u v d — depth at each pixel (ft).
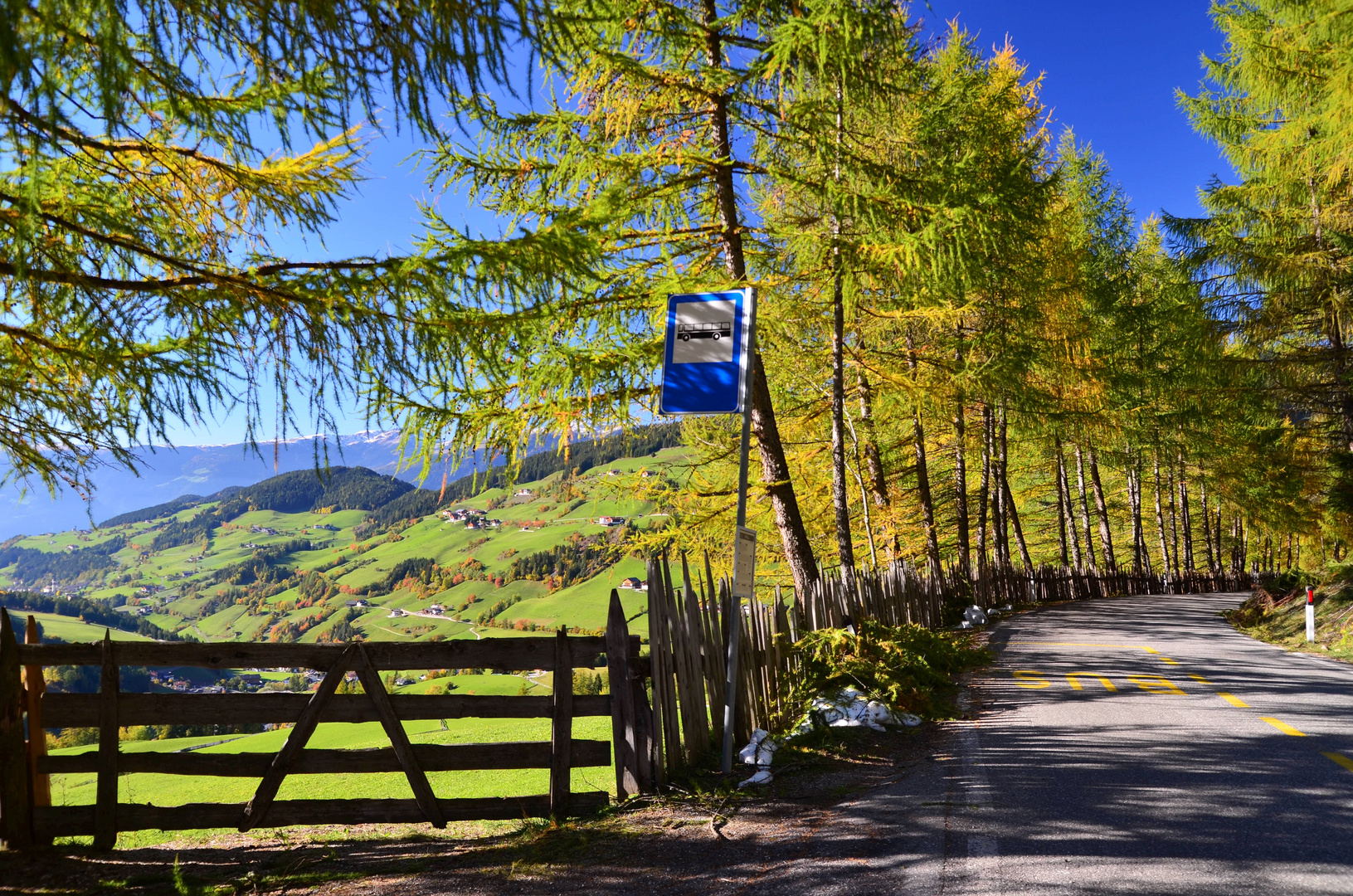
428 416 26.32
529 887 11.12
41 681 14.08
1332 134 46.93
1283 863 11.12
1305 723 20.89
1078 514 128.47
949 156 40.16
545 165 29.32
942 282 31.63
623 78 28.76
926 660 28.09
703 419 45.75
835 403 41.04
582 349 28.53
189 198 14.10
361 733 55.67
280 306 11.64
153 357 12.41
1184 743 18.65
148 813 13.79
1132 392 77.66
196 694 14.25
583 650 15.40
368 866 12.28
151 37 8.57
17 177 11.67
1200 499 131.44
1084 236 75.41
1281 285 55.67
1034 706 24.32
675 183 31.17
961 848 12.01
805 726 21.08
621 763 15.49
